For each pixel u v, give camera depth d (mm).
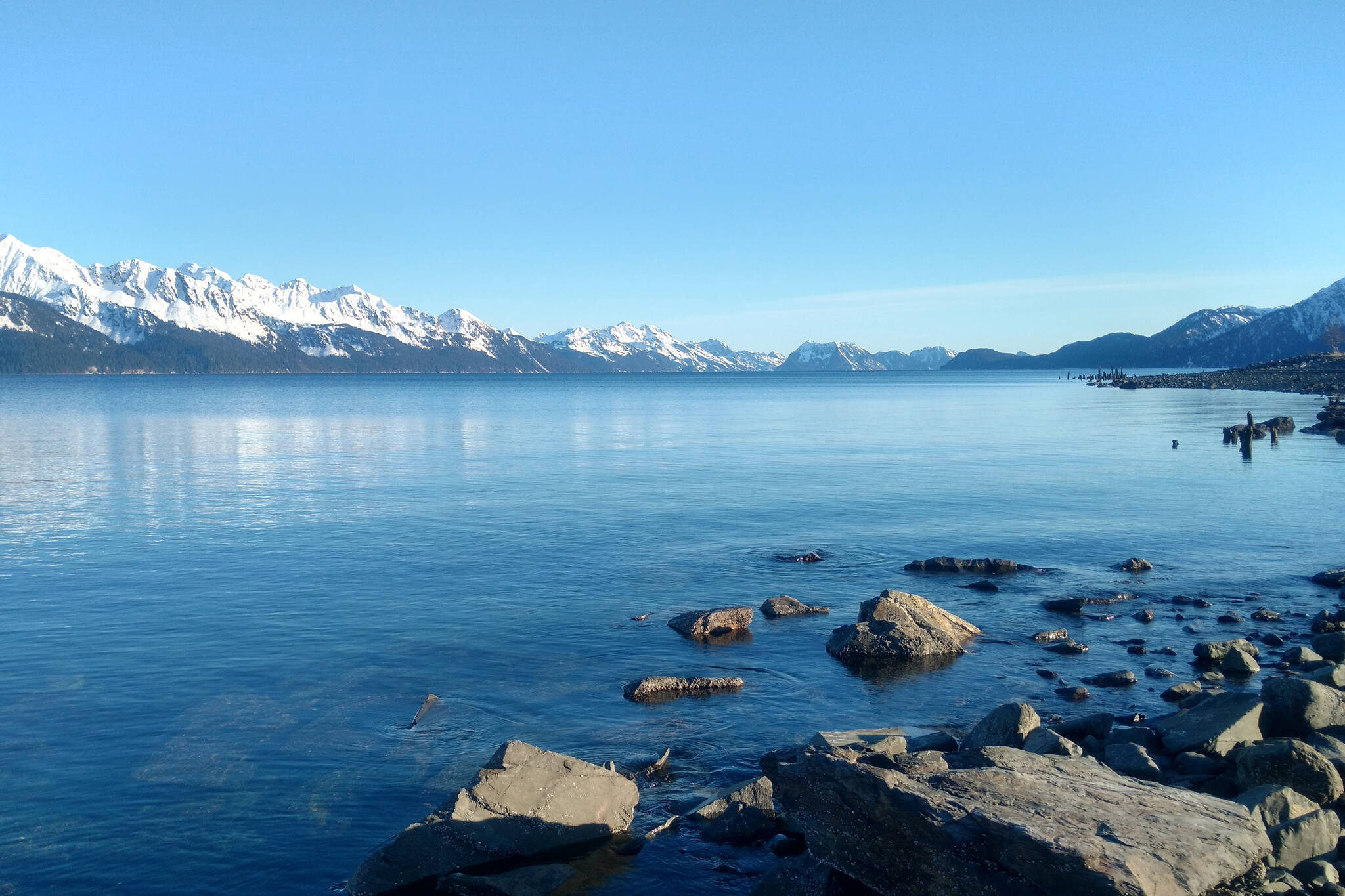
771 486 43031
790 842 11398
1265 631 20078
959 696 16406
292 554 28359
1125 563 26047
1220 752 12328
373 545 29719
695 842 11586
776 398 162250
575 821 11469
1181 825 8352
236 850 11359
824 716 15492
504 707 15875
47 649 19000
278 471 50281
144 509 36906
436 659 18406
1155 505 36656
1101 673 17547
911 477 46094
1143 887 7188
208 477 48031
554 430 82750
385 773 13312
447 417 103562
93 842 11516
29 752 13969
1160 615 21469
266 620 21172
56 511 36438
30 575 25578
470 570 26141
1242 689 16438
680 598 23156
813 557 27375
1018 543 29656
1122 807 8750
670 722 15250
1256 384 147875
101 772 13344
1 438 73375
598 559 27547
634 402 150250
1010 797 8891
